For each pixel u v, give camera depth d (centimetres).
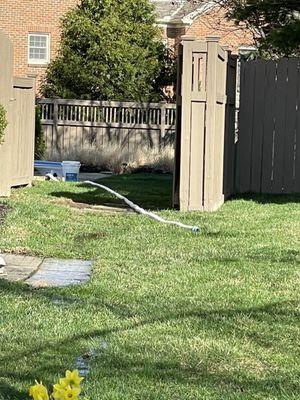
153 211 1169
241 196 1368
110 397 430
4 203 1105
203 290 679
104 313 601
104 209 1197
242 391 450
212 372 482
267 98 1405
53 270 761
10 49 1243
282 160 1406
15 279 715
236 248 863
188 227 996
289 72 1393
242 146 1420
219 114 1207
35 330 553
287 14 1494
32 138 1437
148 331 558
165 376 470
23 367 478
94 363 490
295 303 637
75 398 313
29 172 1438
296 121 1395
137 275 734
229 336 552
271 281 712
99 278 721
